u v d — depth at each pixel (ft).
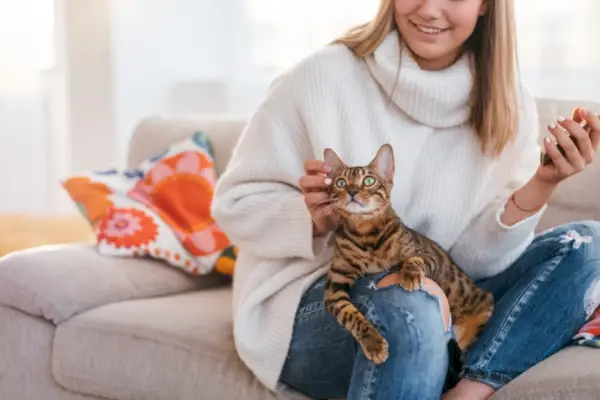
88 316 7.68
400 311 5.67
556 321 6.18
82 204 8.98
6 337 7.91
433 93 6.80
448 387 6.23
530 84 10.85
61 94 14.71
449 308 6.24
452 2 6.59
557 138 6.04
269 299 6.82
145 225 8.68
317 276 6.64
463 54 7.04
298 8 12.78
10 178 15.14
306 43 12.74
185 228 8.87
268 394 6.59
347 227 6.12
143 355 7.22
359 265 6.11
